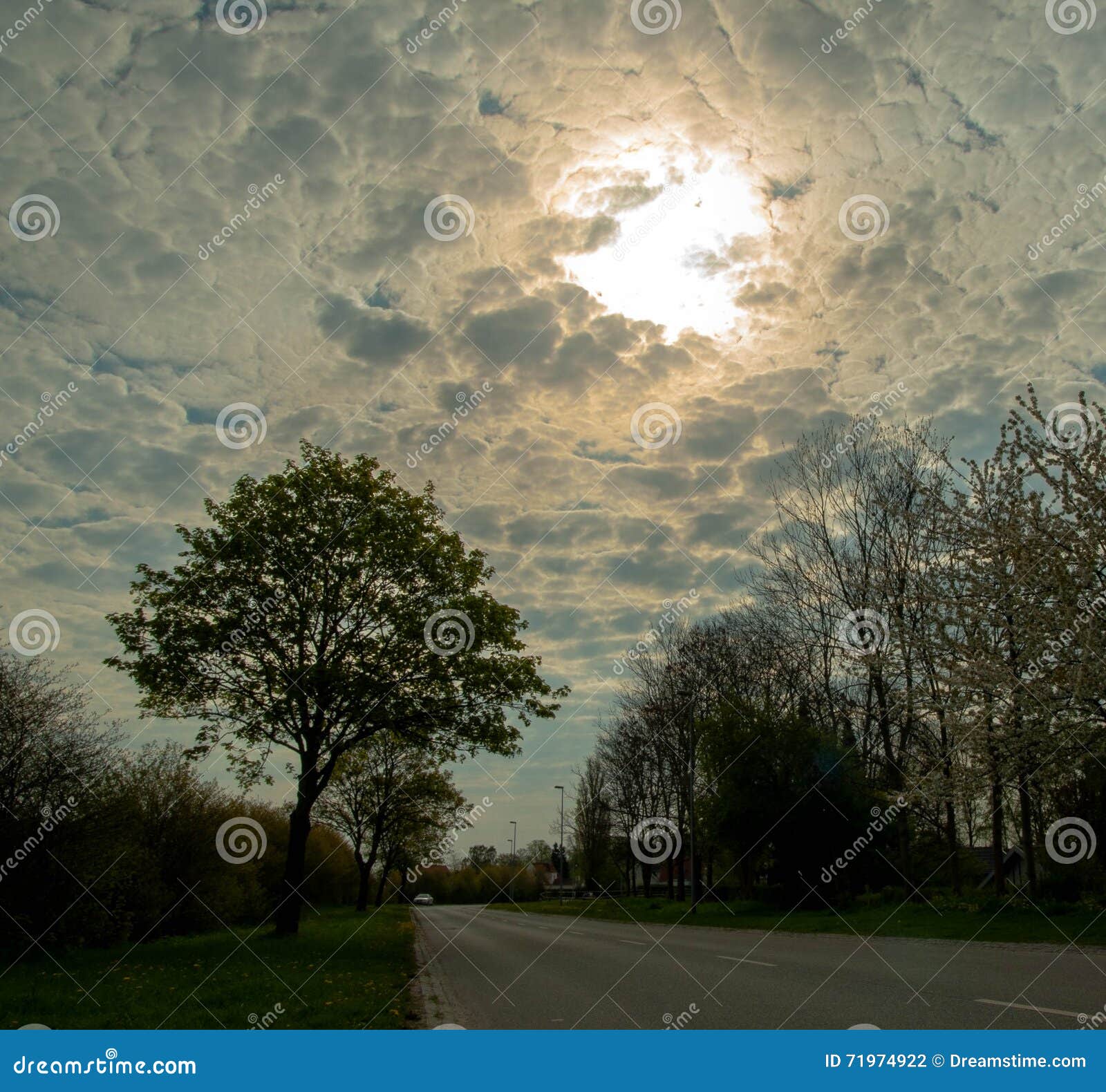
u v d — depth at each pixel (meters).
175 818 26.42
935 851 36.88
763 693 39.12
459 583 23.80
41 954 17.59
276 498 22.91
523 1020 9.84
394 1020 9.89
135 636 22.23
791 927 24.86
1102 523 18.09
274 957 17.41
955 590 20.52
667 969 14.48
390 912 47.75
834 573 32.59
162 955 18.00
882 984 11.12
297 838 22.80
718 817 32.12
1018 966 12.53
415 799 46.09
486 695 23.31
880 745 32.78
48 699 17.88
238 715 23.11
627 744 55.56
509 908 65.31
